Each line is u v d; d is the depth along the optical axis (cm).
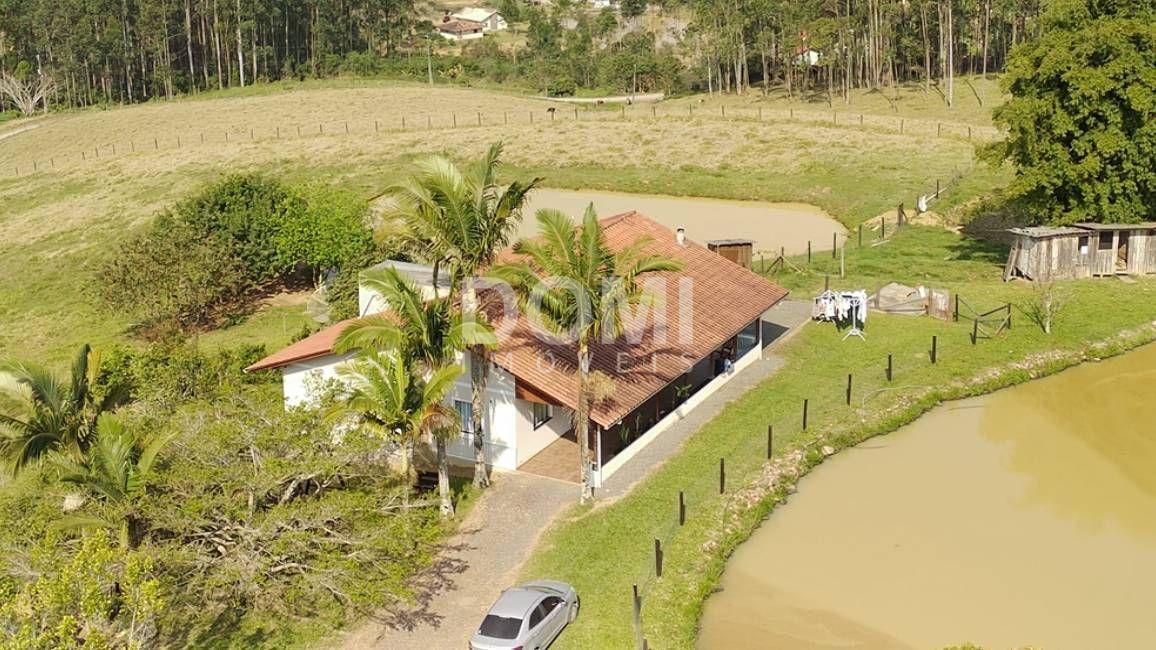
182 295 5525
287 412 3028
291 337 5394
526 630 2478
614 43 18738
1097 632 2666
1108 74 5191
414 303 3108
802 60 13350
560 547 3062
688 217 7456
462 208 3083
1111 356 4612
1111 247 5481
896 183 7706
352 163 9525
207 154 10312
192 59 17312
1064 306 5028
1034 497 3422
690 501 3322
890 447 3834
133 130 12438
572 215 7488
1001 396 4262
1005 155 5747
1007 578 2936
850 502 3412
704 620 2769
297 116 12456
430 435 3547
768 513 3353
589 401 3338
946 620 2736
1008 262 5531
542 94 15912
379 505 2936
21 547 2664
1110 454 3734
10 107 16850
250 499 2770
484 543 3116
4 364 3020
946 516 3309
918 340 4744
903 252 6206
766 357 4641
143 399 3619
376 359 3133
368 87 15088
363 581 2644
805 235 6838
